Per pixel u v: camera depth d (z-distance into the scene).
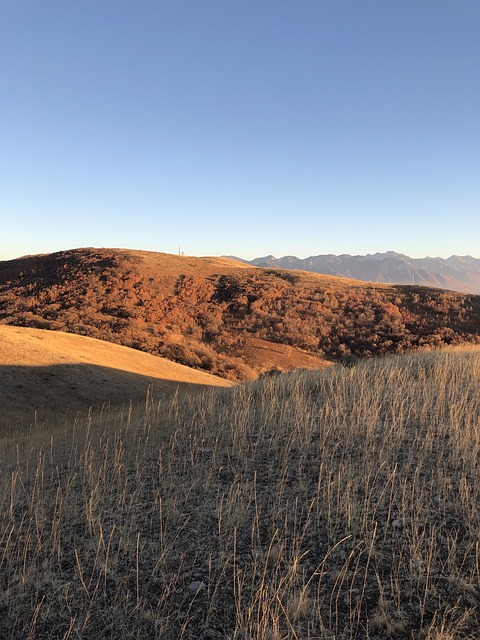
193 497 5.15
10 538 4.55
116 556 4.06
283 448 6.30
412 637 2.90
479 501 4.37
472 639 2.81
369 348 43.00
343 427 6.76
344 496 4.60
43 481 6.20
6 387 19.56
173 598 3.50
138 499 5.23
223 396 10.52
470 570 3.45
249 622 3.11
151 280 62.25
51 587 3.79
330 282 67.25
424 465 5.30
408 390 8.18
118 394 21.95
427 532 3.99
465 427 6.14
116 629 3.24
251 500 4.95
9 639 3.22
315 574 3.62
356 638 2.95
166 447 7.07
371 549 3.66
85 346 27.89
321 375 10.53
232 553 4.01
